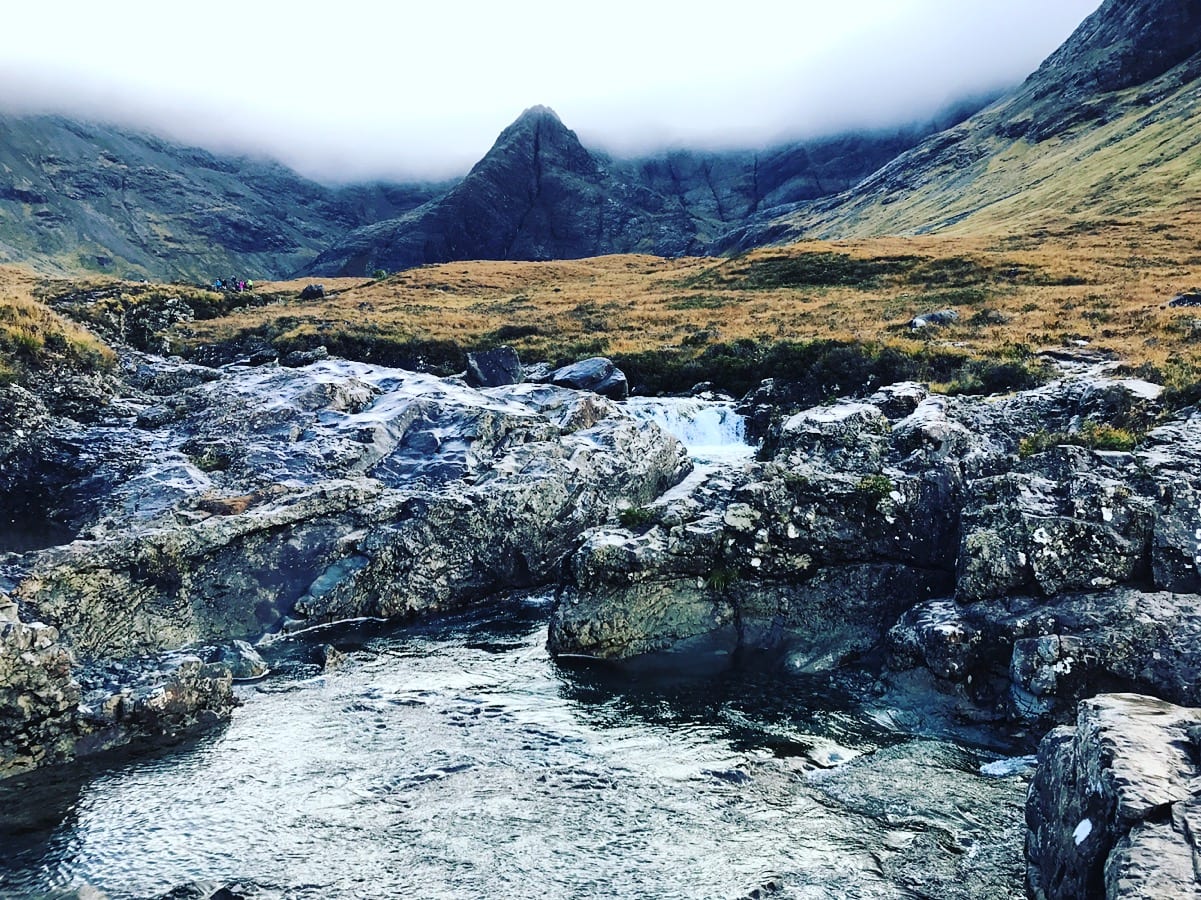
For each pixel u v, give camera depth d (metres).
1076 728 12.56
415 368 60.41
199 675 19.55
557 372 51.88
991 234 108.38
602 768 16.97
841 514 23.64
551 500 30.70
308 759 17.42
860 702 20.31
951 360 46.66
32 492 31.89
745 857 13.73
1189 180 116.56
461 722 19.22
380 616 26.95
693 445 45.84
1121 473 21.42
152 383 43.97
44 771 16.95
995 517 20.89
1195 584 18.94
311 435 33.62
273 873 13.48
